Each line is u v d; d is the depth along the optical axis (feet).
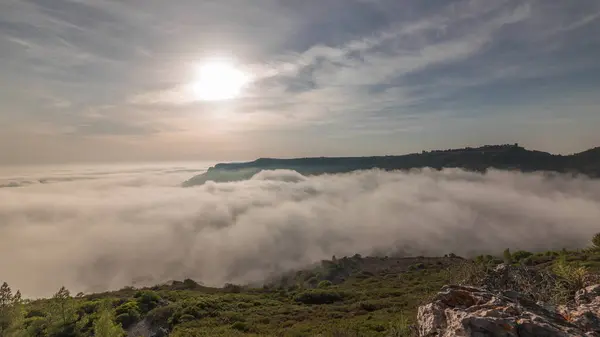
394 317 94.17
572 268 49.01
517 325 26.86
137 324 131.13
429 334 32.78
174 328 121.19
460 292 36.60
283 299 187.42
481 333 27.02
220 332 110.11
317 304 167.43
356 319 106.83
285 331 102.68
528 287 46.57
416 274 273.75
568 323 29.86
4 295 70.49
